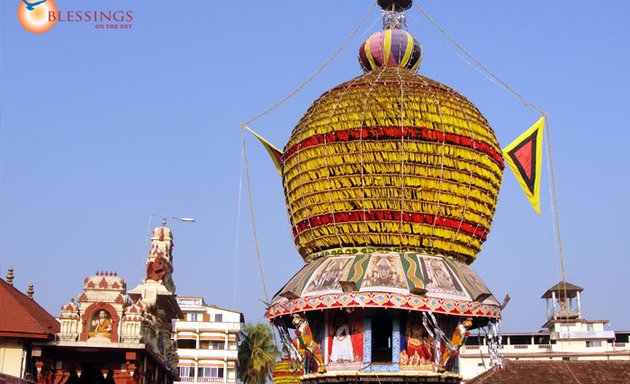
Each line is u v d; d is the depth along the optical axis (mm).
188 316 113125
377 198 46188
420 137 46500
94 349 53656
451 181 46750
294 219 50344
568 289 103312
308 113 51094
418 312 44750
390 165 46188
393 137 46438
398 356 44281
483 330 48750
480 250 49500
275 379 78562
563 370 64625
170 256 71812
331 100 49750
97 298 54844
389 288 43594
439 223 46469
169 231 72062
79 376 57625
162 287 65000
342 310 45812
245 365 112312
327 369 45625
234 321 113062
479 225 48125
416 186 46188
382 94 48500
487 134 49406
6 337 51781
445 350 45094
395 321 44781
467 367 94688
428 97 48406
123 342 54000
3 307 52781
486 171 48469
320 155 47969
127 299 57156
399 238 46125
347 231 46844
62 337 53562
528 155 51969
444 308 43781
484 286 46844
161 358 64062
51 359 54344
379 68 53906
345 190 46812
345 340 45406
